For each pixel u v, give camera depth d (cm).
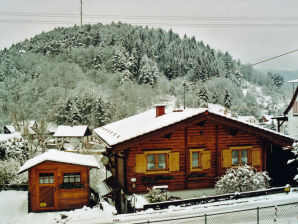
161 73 13938
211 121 1606
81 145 5434
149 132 1462
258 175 1487
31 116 7381
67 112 7450
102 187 2077
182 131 1567
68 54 14150
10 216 1465
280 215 1209
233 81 15612
